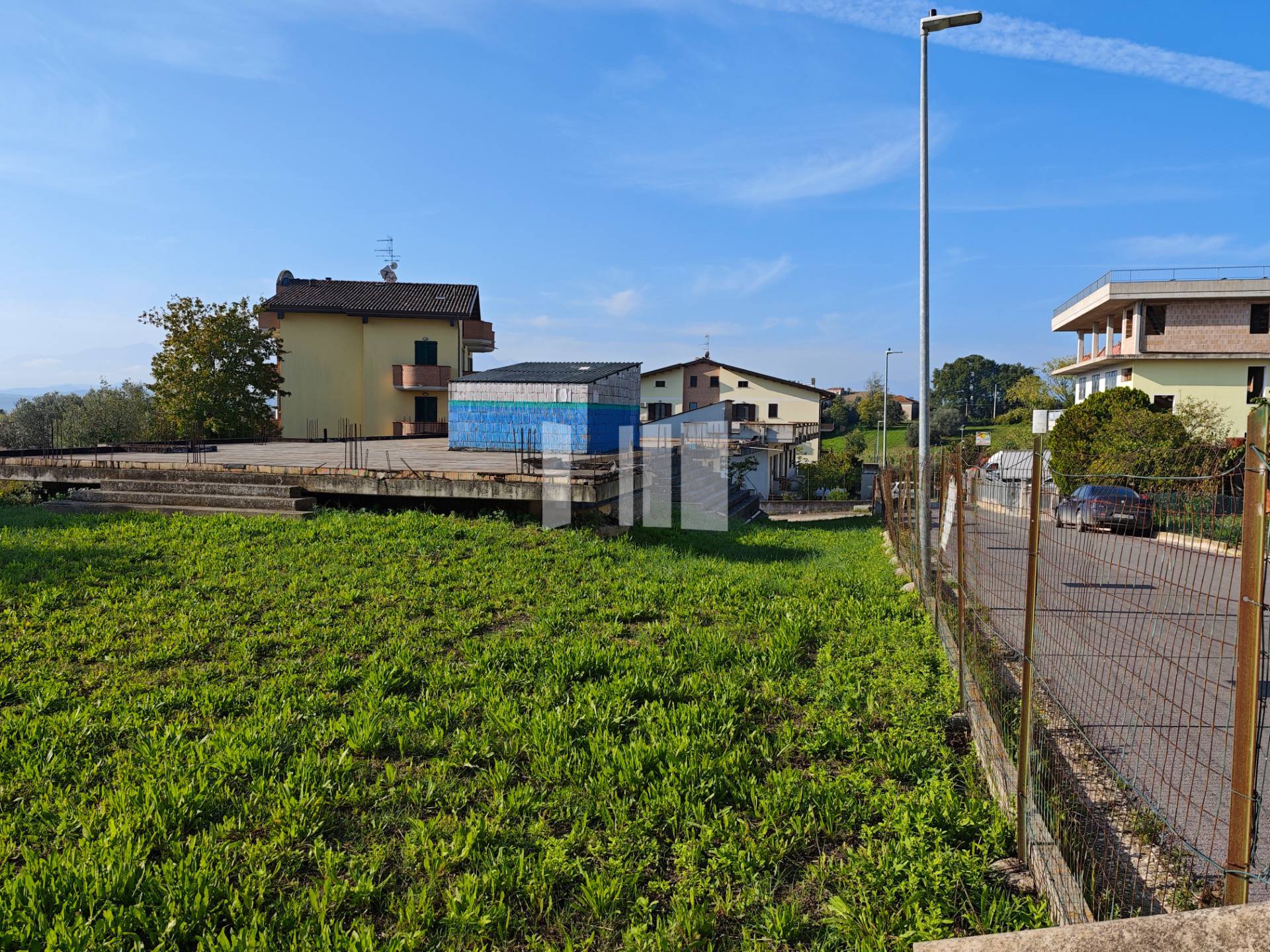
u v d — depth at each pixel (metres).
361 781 4.14
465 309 33.00
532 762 4.38
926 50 11.71
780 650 6.40
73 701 5.08
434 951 2.95
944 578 9.74
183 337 28.89
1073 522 4.84
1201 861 3.64
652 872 3.49
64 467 12.55
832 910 3.19
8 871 3.31
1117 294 31.38
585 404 17.56
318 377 32.47
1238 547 3.09
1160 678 6.41
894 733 4.81
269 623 6.61
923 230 11.79
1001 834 3.74
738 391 44.25
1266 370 31.05
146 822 3.63
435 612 7.12
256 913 3.04
